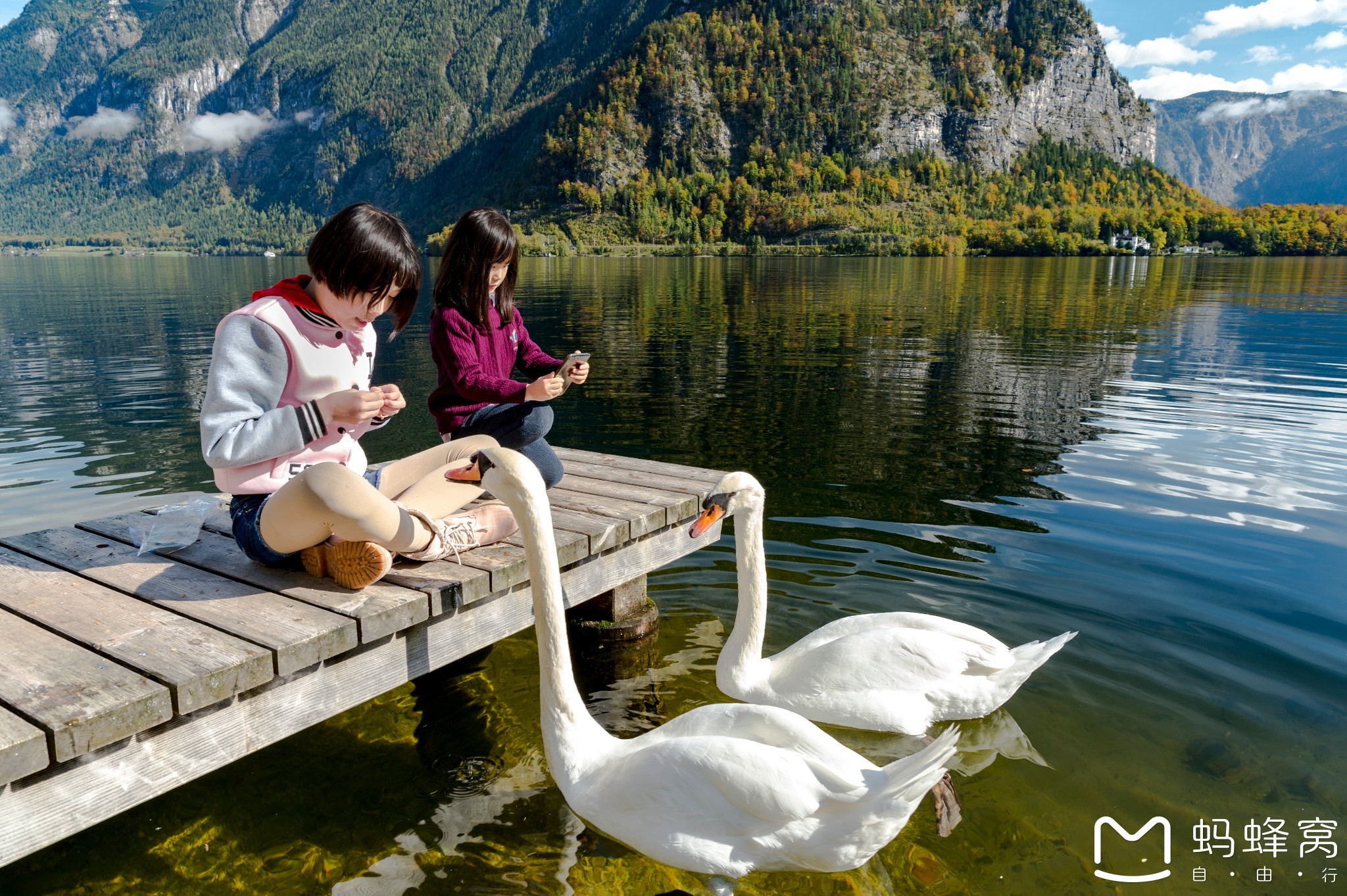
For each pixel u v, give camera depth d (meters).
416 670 3.79
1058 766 4.05
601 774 3.33
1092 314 29.38
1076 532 7.17
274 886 3.33
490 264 4.72
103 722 2.67
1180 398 13.52
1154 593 5.91
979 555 6.65
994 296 39.78
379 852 3.53
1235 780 3.92
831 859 3.13
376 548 3.51
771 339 22.50
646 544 5.27
